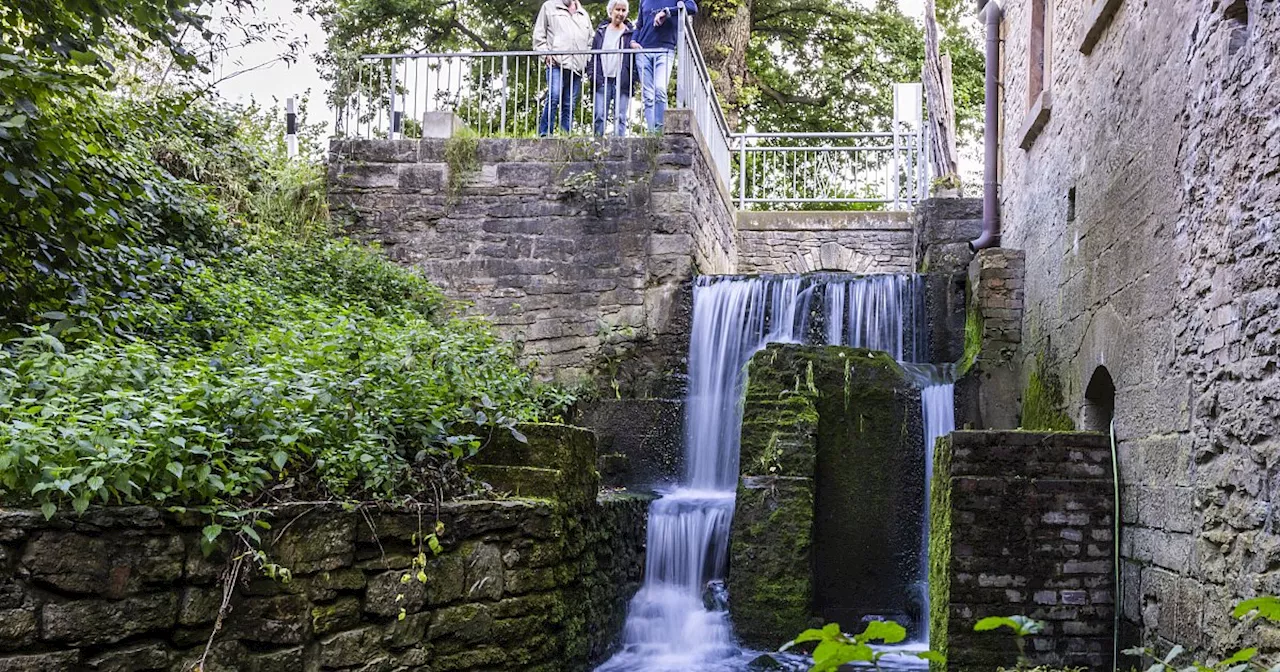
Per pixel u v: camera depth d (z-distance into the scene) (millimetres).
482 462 5871
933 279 10469
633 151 10492
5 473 3729
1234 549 4559
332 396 5125
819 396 8852
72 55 4844
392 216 10680
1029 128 8758
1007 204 10148
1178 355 5297
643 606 7742
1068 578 6223
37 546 3656
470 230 10609
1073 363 7469
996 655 6172
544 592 5656
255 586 4297
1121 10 6430
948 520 6398
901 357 10352
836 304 10438
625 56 11930
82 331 5418
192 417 4582
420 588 4922
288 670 4355
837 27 20766
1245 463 4469
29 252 5332
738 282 10469
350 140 10758
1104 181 6738
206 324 6676
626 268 10414
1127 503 6074
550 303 10461
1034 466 6336
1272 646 4148
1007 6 10320
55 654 3670
